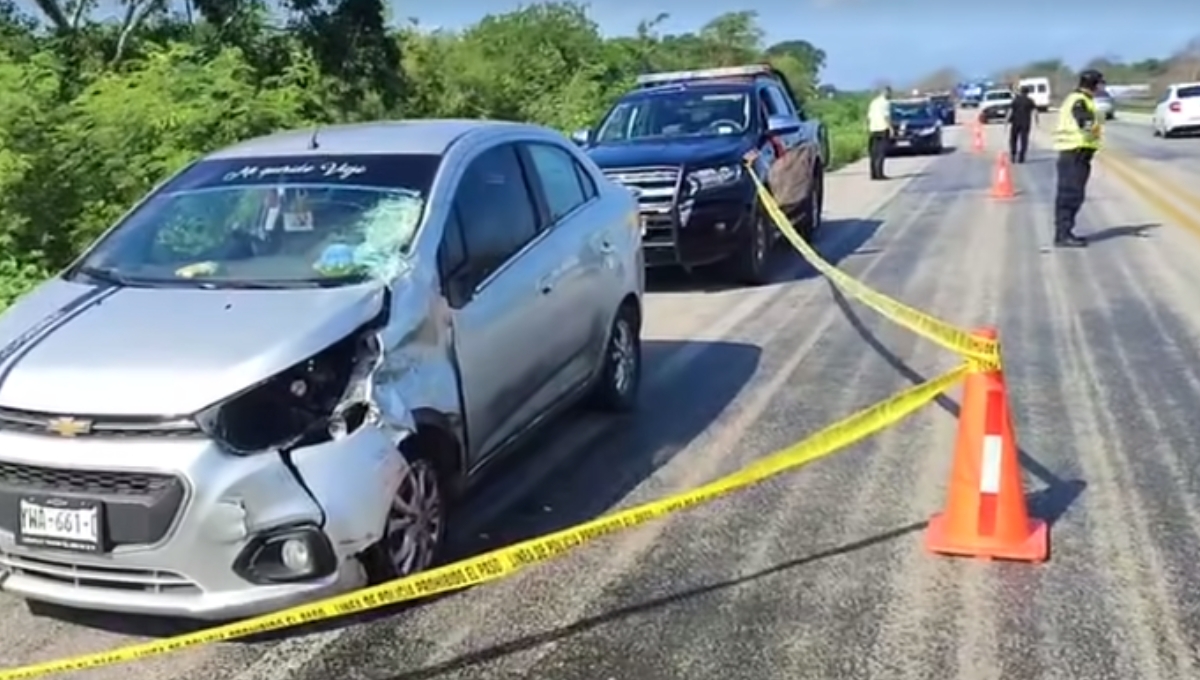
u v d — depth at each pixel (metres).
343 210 5.02
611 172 10.93
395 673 4.00
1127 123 46.94
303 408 4.09
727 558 4.87
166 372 3.97
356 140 5.64
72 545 3.93
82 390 3.95
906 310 7.92
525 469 6.05
